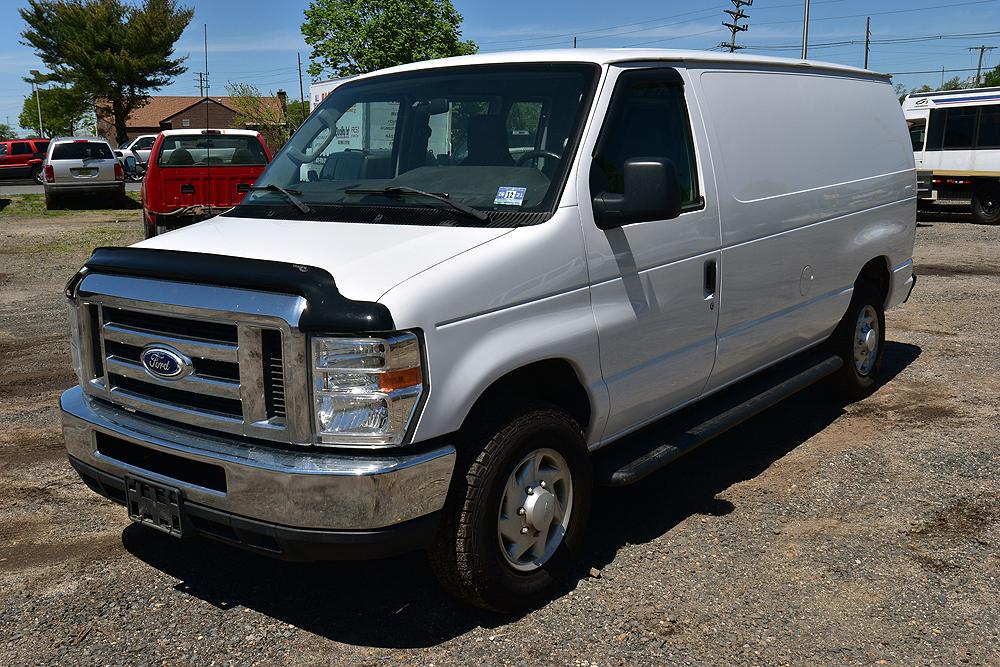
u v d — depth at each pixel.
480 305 3.27
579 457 3.76
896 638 3.42
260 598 3.76
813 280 5.38
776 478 5.02
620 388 3.95
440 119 4.14
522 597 3.55
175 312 3.27
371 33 33.84
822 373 5.59
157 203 14.41
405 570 3.99
